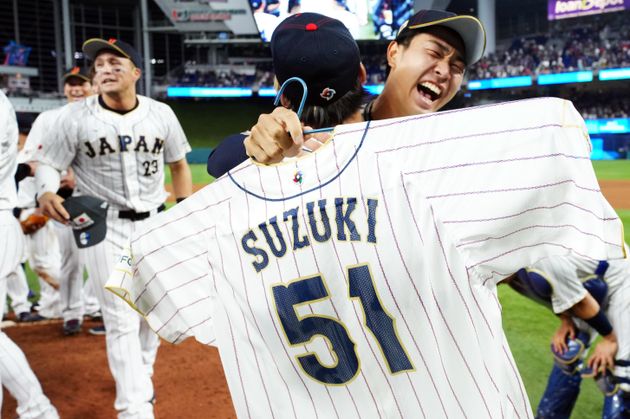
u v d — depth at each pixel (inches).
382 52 1558.8
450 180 48.1
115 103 147.4
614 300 102.2
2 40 1489.9
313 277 51.2
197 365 174.2
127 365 133.3
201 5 1466.5
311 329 52.8
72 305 201.9
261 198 53.1
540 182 46.5
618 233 45.5
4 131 118.7
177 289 60.5
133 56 146.2
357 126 49.9
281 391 55.9
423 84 66.0
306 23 55.7
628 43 1382.9
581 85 1469.0
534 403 136.9
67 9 1402.6
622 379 102.7
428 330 49.8
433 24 63.3
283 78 56.6
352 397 53.7
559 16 1480.1
